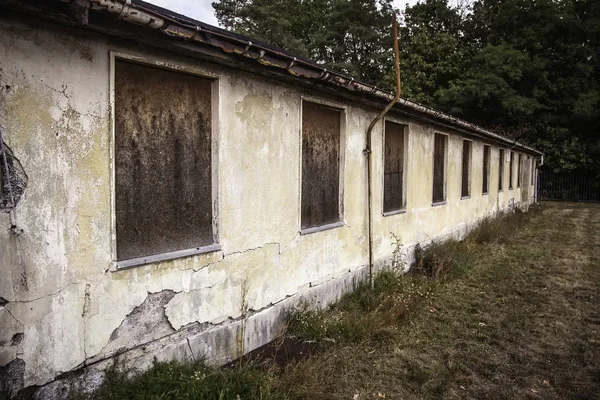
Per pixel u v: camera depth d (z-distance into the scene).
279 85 4.83
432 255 8.56
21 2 2.47
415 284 7.07
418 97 27.92
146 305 3.52
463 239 11.66
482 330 5.53
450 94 26.91
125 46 3.26
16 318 2.72
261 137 4.61
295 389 3.74
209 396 3.39
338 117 6.14
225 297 4.26
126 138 3.41
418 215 8.88
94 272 3.14
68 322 3.00
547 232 14.16
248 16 27.53
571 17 26.31
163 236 3.73
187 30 3.23
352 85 5.32
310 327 5.05
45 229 2.84
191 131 3.94
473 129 10.62
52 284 2.89
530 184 24.16
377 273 7.02
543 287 7.59
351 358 4.52
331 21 30.06
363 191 6.69
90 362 3.15
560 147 26.53
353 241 6.50
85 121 3.04
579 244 11.90
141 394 3.20
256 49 3.83
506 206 17.52
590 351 4.96
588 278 8.23
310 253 5.55
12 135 2.66
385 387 4.09
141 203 3.55
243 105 4.36
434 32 31.50
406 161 8.24
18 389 2.74
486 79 25.84
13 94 2.66
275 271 4.94
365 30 28.58
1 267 2.63
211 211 4.17
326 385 3.95
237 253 4.38
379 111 6.90
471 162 12.41
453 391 4.08
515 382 4.27
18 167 2.70
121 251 3.41
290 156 5.07
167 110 3.72
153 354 3.59
